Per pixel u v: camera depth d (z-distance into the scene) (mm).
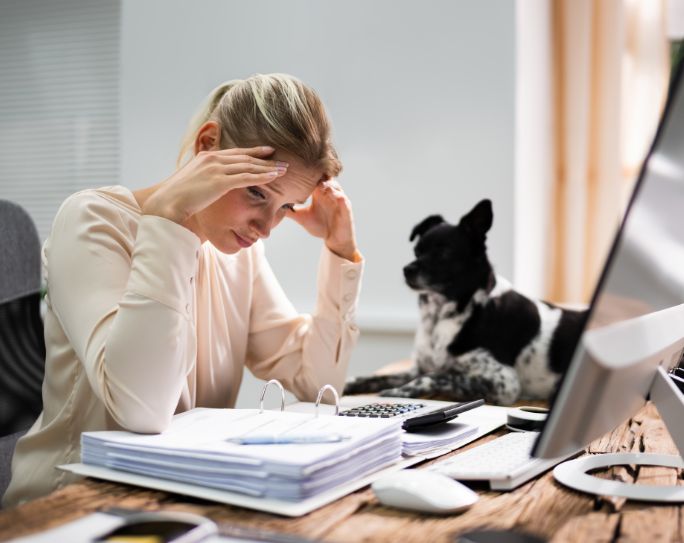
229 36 2867
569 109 3166
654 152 567
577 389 584
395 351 2639
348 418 897
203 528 559
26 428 1308
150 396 865
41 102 3545
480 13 2535
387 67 2656
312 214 1377
